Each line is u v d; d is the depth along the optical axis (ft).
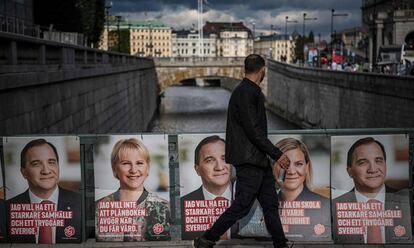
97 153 24.17
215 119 260.83
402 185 24.13
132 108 177.17
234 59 315.58
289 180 24.14
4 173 24.39
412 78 100.53
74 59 82.07
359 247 23.91
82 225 24.57
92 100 95.30
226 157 21.95
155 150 24.18
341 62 281.33
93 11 226.38
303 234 24.32
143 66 221.66
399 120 109.81
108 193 24.31
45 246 24.20
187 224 24.26
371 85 129.90
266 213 22.30
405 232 24.23
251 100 21.04
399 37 276.82
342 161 24.11
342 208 24.22
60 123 69.46
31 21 138.21
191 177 24.09
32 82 54.75
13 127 49.34
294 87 247.29
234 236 24.54
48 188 24.43
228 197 24.13
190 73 313.73
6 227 24.57
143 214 24.34
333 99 174.70
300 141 24.07
